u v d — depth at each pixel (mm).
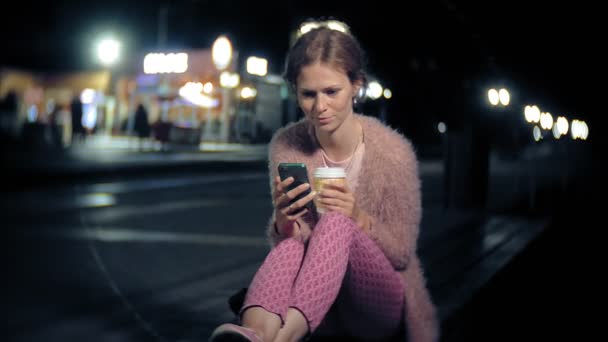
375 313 2092
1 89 26266
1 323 3414
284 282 1782
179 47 25750
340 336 2258
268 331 1688
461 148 8219
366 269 1987
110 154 19641
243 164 11969
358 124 2152
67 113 26250
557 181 13227
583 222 7812
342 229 1854
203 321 3379
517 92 9969
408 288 2098
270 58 10867
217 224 7270
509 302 4066
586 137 18266
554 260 5570
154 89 25531
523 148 13641
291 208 1964
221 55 19625
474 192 8195
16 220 7523
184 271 4711
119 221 7504
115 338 3129
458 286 3664
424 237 5820
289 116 4828
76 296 3992
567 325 3518
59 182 12562
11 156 16922
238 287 4191
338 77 1947
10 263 5000
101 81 26891
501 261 4500
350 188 2160
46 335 3193
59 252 5484
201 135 17891
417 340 2145
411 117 27828
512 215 7758
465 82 8844
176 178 13578
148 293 4055
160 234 6512
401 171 2061
